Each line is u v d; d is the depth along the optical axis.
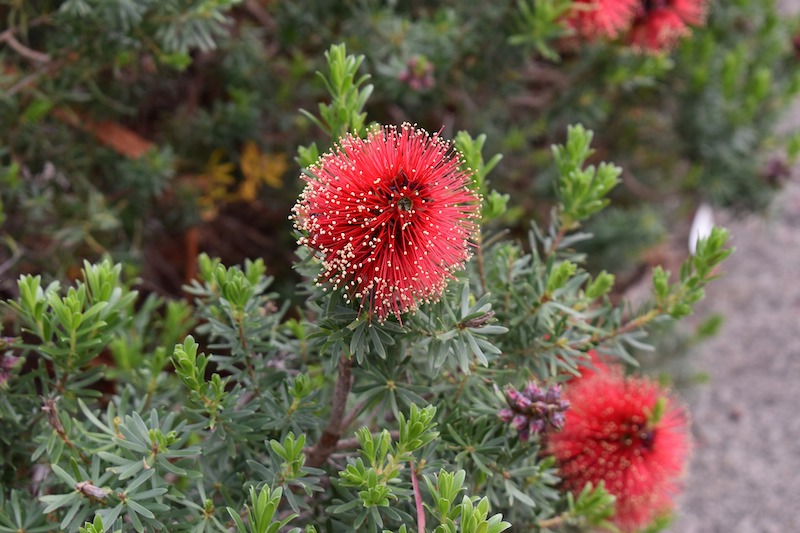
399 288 0.45
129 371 0.55
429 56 0.65
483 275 0.51
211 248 0.73
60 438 0.48
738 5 0.76
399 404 0.50
